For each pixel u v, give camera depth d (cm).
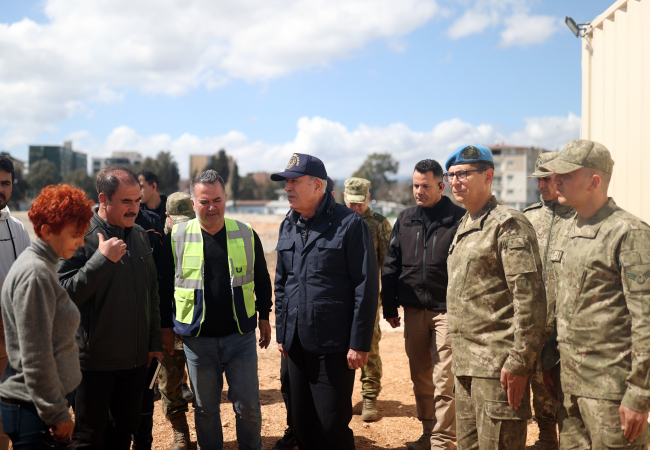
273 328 811
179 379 365
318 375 292
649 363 194
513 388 235
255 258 338
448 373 337
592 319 215
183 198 414
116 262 272
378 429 402
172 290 326
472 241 255
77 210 212
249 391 310
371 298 286
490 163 258
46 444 205
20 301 199
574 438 228
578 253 222
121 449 291
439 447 336
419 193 353
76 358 221
